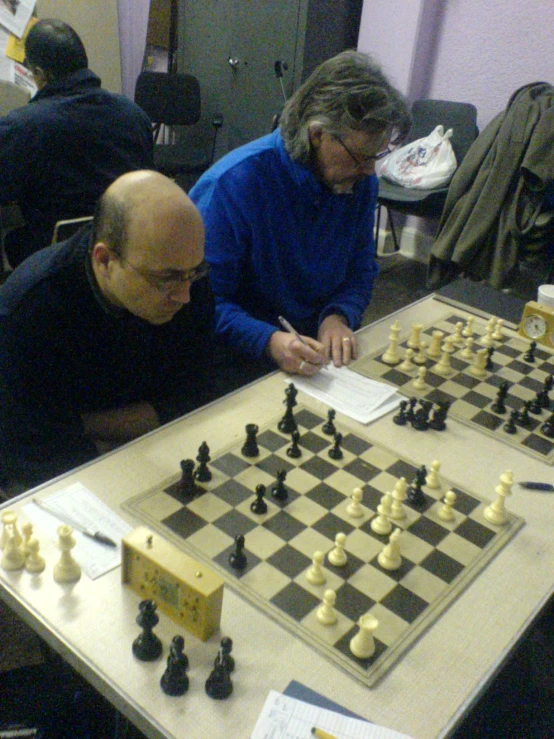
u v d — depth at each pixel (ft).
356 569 3.66
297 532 3.88
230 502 4.06
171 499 4.05
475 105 13.41
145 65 17.11
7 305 4.73
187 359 5.69
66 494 4.02
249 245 6.12
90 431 5.52
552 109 10.61
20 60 13.55
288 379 5.55
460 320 6.88
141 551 3.28
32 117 8.36
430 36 13.44
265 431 4.79
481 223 11.62
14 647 6.01
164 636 3.22
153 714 2.85
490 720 4.61
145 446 4.53
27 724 3.96
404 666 3.14
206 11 15.48
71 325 4.80
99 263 4.27
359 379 5.64
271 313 6.70
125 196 4.00
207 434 4.71
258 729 2.79
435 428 5.07
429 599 3.52
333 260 6.64
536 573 3.79
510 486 4.13
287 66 14.33
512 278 11.94
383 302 13.24
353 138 5.22
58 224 7.84
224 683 2.92
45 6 14.57
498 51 12.73
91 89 8.69
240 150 6.08
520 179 11.06
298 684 3.00
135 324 4.92
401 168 13.16
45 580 3.43
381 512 3.95
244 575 3.55
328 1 13.73
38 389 4.91
